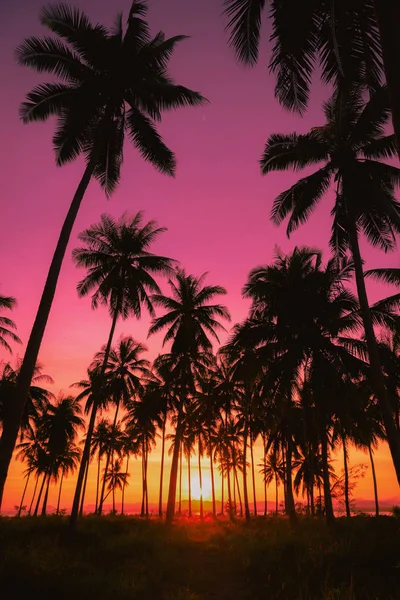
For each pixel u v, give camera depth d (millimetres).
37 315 11719
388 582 8844
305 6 6996
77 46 15164
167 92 15672
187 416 37219
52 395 45281
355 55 7246
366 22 7086
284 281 25406
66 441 53594
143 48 15680
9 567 10000
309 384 24688
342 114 17484
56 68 15258
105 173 16938
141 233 28969
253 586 11148
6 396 37875
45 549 14734
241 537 20547
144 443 54875
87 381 44969
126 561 14062
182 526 31328
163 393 37094
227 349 28500
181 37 15648
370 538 13859
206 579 12359
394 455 13516
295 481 47531
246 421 39656
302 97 7828
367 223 18328
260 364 24359
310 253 25953
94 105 15102
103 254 27969
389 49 3691
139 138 16344
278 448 35812
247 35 7379
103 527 23594
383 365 24031
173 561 15008
